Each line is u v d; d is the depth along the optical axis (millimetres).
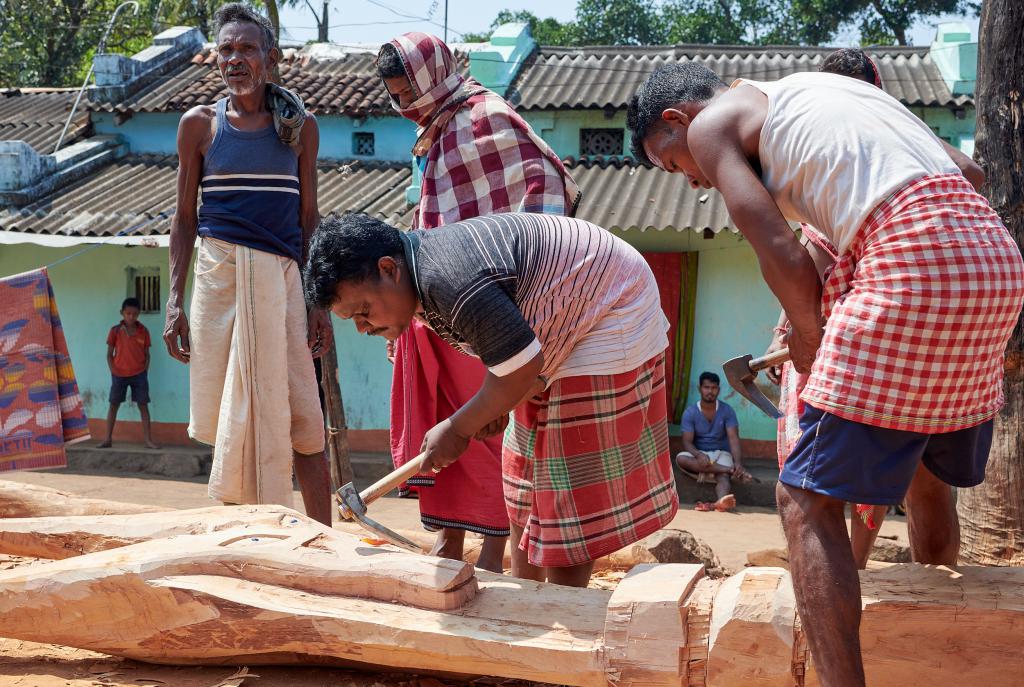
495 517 3955
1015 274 2436
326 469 4887
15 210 12156
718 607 2750
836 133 2496
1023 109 4492
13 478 11109
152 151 13906
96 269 12820
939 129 11555
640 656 2732
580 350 3141
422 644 2916
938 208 2395
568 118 12242
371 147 13094
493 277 2852
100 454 12070
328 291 2850
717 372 11258
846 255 2521
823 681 2396
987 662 2676
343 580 3121
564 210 4059
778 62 13742
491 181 4000
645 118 2992
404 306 2924
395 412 4078
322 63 14508
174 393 12688
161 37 15109
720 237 11195
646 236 11383
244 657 3291
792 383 3953
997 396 2652
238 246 4543
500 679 3277
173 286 4848
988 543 4504
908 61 12734
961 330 2367
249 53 4562
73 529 3795
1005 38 4520
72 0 24406
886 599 2717
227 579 3215
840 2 28594
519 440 3486
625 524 3230
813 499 2479
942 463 2709
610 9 34156
